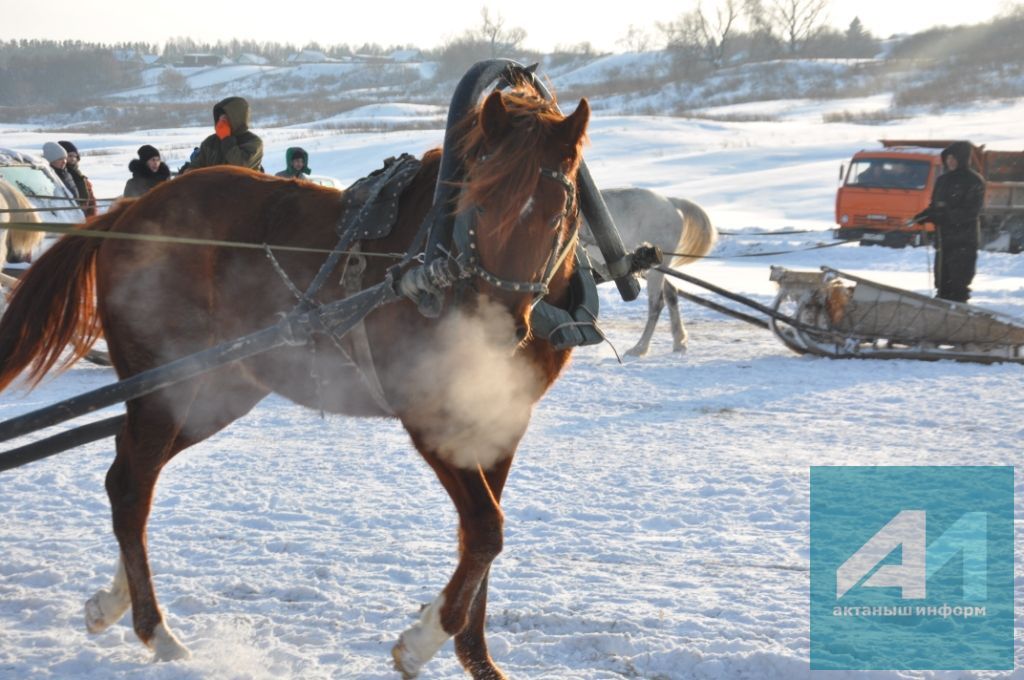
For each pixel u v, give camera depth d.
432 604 4.17
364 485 6.86
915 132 50.81
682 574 5.35
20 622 4.87
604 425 8.52
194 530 6.00
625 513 6.31
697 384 10.19
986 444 7.82
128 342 4.93
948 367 11.01
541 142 3.81
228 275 4.83
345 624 4.79
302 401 4.77
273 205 4.84
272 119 97.69
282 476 7.04
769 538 5.88
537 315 4.10
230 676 4.29
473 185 3.77
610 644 4.52
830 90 86.62
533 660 4.44
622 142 50.84
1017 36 106.62
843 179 25.47
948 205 12.98
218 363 4.12
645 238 11.81
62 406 4.06
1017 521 6.09
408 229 4.34
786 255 22.17
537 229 3.79
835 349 11.62
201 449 7.75
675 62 119.81
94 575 5.36
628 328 14.12
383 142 52.34
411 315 4.15
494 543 4.10
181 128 97.75
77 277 5.09
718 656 4.38
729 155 44.41
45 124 119.44
